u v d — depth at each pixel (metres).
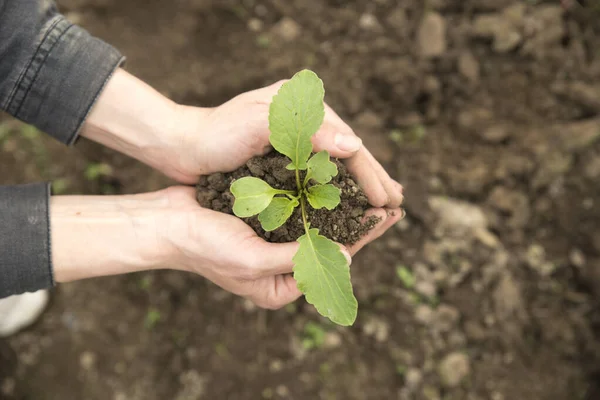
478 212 0.74
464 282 0.71
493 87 0.78
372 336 0.69
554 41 0.79
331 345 0.68
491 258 0.71
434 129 0.77
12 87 0.48
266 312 0.70
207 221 0.48
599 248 0.71
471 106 0.77
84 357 0.70
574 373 0.68
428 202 0.74
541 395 0.68
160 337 0.70
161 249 0.49
